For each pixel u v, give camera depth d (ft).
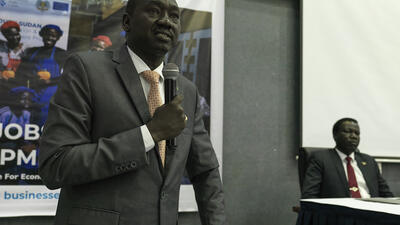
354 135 9.16
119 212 3.01
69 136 2.95
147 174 3.15
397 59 11.97
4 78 8.30
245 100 10.62
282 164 10.87
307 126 10.83
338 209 4.96
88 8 9.12
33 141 8.44
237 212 10.23
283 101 11.09
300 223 5.80
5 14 8.39
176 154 3.41
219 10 10.27
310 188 8.53
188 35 9.84
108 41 9.25
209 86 9.95
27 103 8.45
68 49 8.88
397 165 11.98
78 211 2.99
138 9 3.41
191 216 9.65
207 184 3.86
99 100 3.14
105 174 2.89
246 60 10.76
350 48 11.51
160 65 3.69
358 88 11.48
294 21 11.48
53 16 8.79
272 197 10.67
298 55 11.39
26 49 8.52
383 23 11.99
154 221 3.13
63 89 3.13
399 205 4.95
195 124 3.92
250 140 10.57
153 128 3.04
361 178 9.07
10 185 8.14
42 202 8.38
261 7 11.12
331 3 11.43
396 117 11.82
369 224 4.41
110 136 3.11
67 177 2.84
